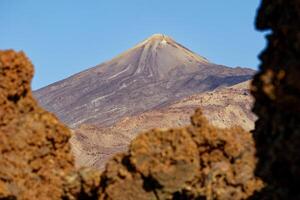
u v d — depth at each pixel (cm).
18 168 3544
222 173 3362
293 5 2639
